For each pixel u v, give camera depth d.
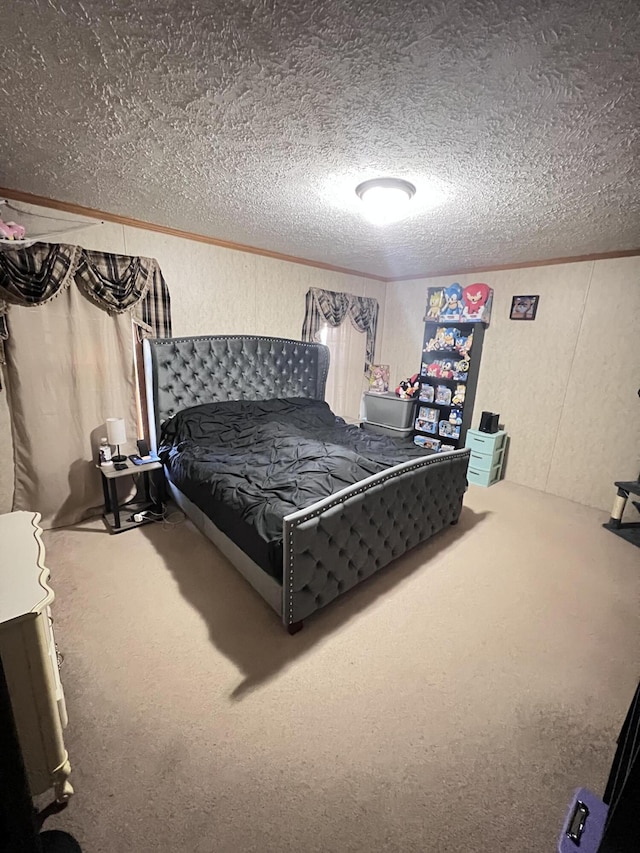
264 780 1.25
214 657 1.72
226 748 1.35
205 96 1.32
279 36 1.04
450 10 0.92
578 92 1.21
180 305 3.25
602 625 2.00
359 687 1.60
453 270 4.25
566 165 1.70
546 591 2.26
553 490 3.77
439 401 4.25
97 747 1.33
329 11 0.94
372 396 4.61
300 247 3.48
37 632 1.05
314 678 1.64
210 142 1.64
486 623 1.99
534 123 1.40
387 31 1.00
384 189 1.97
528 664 1.75
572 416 3.58
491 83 1.19
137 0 0.93
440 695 1.58
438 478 2.61
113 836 1.10
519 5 0.90
